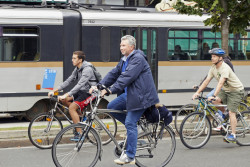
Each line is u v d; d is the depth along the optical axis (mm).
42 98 32156
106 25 33938
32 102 31922
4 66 31281
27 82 31797
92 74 21375
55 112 22188
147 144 17594
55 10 33031
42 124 21953
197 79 36250
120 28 34344
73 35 32938
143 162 17625
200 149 21922
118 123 26344
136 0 57656
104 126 17156
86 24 33438
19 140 24062
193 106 27281
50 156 20359
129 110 16547
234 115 22172
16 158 19953
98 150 17000
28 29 31906
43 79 32156
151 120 17422
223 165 18656
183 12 30766
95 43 33656
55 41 32500
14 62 31500
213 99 21406
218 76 21641
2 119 34844
